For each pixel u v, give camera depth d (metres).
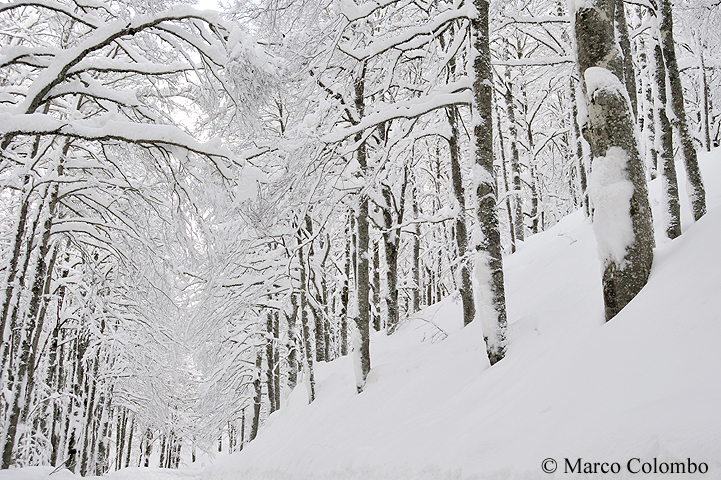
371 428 6.76
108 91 7.64
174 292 13.24
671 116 6.31
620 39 8.03
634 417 2.81
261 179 7.37
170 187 8.11
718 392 2.58
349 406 8.76
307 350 11.77
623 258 4.38
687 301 3.59
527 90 19.19
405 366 8.50
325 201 9.91
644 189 4.54
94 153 10.99
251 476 9.43
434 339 9.84
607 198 4.52
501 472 3.31
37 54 6.92
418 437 5.07
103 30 6.62
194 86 8.09
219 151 7.23
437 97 7.51
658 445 2.49
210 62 7.29
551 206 24.16
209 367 18.14
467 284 9.59
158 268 11.54
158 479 18.58
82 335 17.98
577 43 4.99
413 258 16.91
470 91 7.53
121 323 16.31
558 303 6.97
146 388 19.64
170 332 16.70
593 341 4.12
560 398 3.74
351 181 10.73
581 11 4.91
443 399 6.32
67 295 15.82
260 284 15.55
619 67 4.73
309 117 8.34
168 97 9.48
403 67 10.12
